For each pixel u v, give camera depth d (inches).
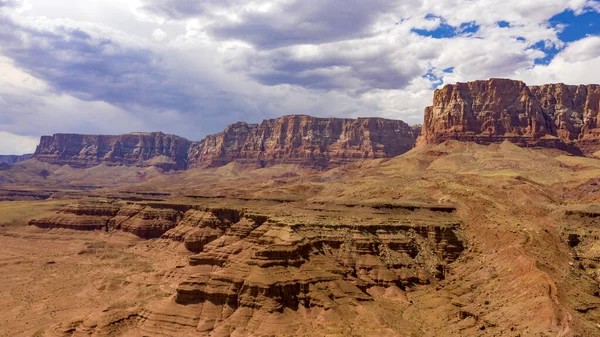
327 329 5147.6
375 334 5007.4
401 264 6643.7
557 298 4849.9
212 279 5782.5
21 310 6904.5
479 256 6624.0
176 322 5477.4
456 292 5885.8
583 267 6048.2
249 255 6136.8
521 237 6368.1
